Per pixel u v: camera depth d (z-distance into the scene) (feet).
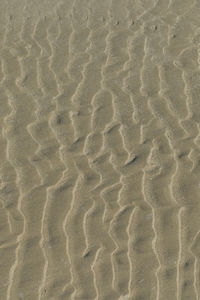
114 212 13.83
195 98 18.08
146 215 13.66
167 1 25.61
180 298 11.61
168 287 11.87
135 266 12.40
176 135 16.43
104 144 16.31
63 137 16.71
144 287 11.93
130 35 22.66
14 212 14.03
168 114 17.39
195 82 18.97
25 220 13.76
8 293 12.00
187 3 25.25
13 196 14.56
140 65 20.26
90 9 25.30
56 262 12.63
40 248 12.99
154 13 24.53
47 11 25.38
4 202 14.38
